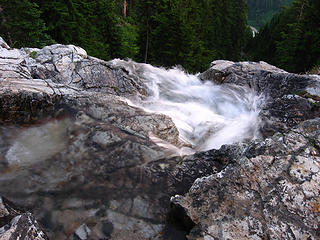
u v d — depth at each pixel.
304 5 22.47
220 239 2.51
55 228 3.33
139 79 9.79
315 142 3.35
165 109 7.54
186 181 3.93
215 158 4.26
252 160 3.25
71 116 5.41
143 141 4.73
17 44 13.07
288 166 3.09
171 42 18.92
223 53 32.41
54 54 8.14
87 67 7.87
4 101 4.89
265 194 2.84
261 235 2.49
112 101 6.09
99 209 3.59
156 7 19.09
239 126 6.41
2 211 3.22
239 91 9.37
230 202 2.83
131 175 4.14
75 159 4.47
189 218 2.83
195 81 11.48
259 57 37.12
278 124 5.29
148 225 3.32
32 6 13.17
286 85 7.80
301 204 2.70
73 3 17.03
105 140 4.75
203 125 6.63
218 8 32.09
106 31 20.38
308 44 21.03
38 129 5.14
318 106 5.30
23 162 4.35
